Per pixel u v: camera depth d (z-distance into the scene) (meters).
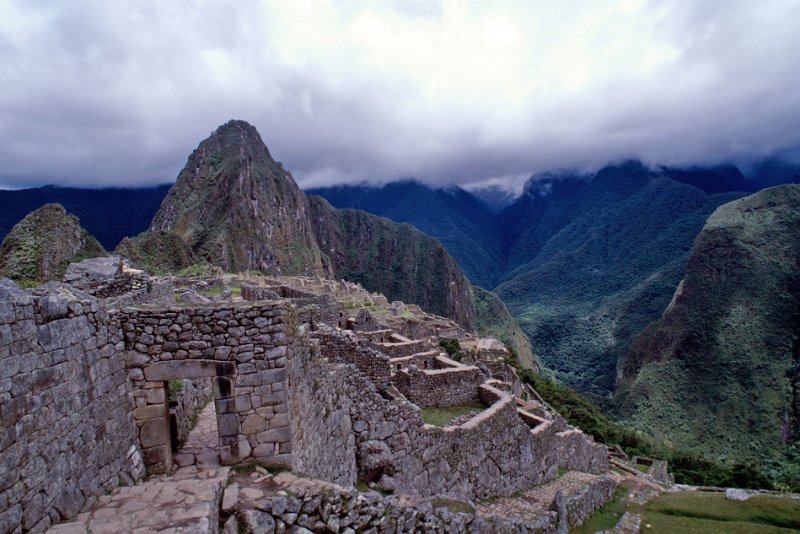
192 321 8.24
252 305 8.39
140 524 6.00
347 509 8.15
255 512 7.02
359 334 25.20
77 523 5.99
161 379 8.19
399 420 13.83
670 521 20.23
